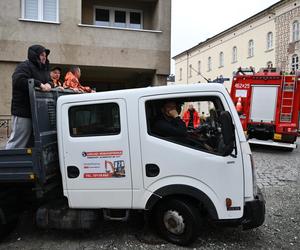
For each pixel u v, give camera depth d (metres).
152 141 4.26
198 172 4.18
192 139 4.36
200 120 4.56
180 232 4.39
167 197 4.43
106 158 4.36
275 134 12.57
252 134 13.23
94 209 4.52
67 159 4.44
